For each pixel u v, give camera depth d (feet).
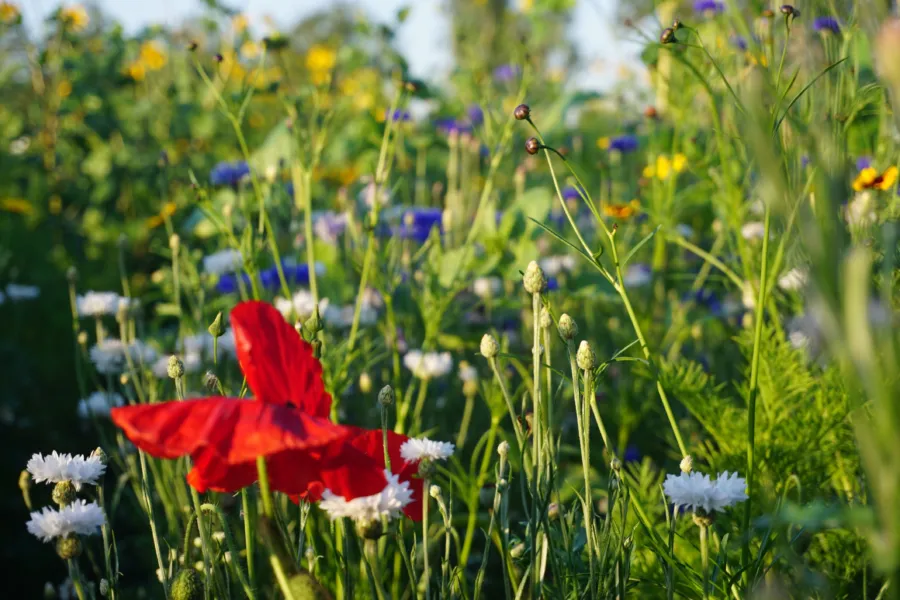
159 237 8.60
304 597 2.57
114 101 10.14
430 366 4.02
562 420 4.48
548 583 3.32
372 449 2.87
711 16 4.62
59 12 9.66
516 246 4.92
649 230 5.35
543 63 8.09
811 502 3.25
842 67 3.39
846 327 2.14
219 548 3.19
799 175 3.04
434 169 8.13
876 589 3.23
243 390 2.91
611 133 8.62
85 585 3.17
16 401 5.82
